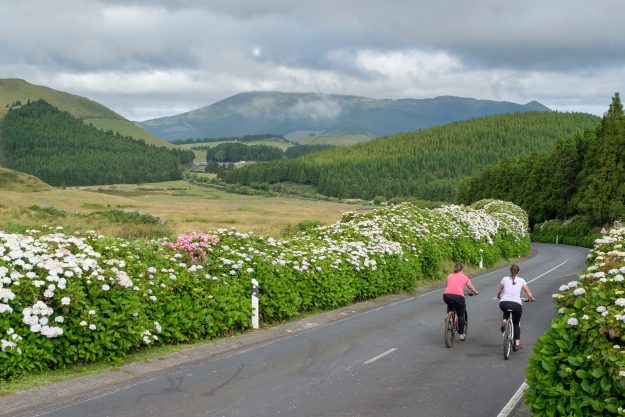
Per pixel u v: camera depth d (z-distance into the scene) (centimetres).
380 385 955
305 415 795
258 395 878
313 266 1723
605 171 6488
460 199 12331
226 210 9975
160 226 4775
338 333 1391
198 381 946
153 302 1184
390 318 1620
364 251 2016
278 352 1173
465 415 815
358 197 18375
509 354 1199
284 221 6725
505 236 4150
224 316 1309
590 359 657
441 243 2816
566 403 659
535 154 9075
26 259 1025
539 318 1675
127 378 955
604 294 752
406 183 18500
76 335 995
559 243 7162
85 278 1053
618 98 6962
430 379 1000
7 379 896
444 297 1324
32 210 5231
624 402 619
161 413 784
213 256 1448
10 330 914
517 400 888
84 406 806
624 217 6078
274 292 1511
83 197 8888
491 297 2097
